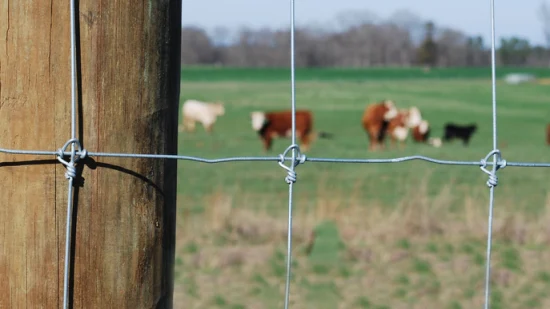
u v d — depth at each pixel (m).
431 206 11.51
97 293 1.97
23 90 1.89
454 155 29.69
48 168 1.92
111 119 1.92
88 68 1.89
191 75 91.50
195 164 20.97
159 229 2.03
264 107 52.19
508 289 8.02
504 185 16.94
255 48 105.94
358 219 10.97
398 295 7.67
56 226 1.93
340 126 40.81
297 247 9.23
